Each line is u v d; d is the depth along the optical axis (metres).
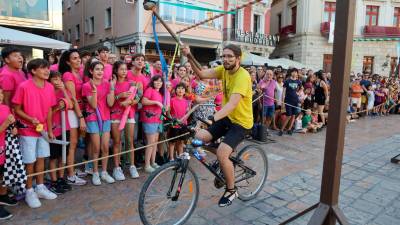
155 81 4.31
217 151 2.92
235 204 3.48
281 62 15.84
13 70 3.43
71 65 3.87
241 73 2.90
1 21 9.99
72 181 3.90
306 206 3.45
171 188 2.83
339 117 2.29
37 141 3.36
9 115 2.94
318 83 8.09
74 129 3.80
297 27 21.61
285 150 5.91
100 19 18.08
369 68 21.72
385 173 4.62
